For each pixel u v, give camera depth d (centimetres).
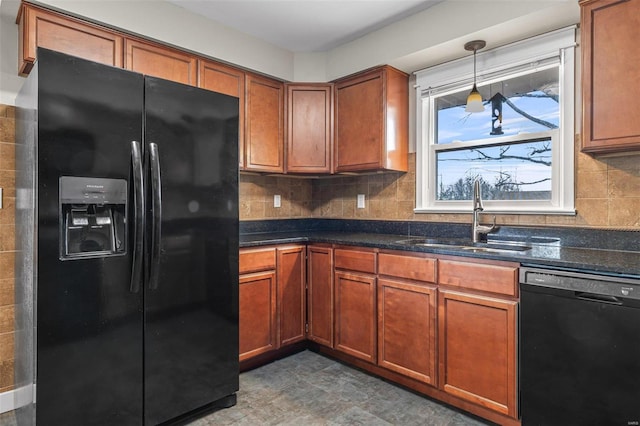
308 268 281
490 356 186
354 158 294
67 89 152
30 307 158
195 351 194
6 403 207
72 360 154
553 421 165
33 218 151
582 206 215
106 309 163
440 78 277
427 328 212
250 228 318
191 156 191
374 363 239
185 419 195
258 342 252
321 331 272
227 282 208
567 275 160
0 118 206
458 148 273
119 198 165
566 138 221
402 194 300
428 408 206
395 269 227
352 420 195
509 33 226
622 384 146
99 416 162
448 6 236
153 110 177
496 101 254
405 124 293
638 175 197
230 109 209
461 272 197
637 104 169
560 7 196
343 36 287
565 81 221
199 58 257
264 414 200
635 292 142
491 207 255
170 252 183
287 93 310
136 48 226
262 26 271
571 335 159
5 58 207
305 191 363
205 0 237
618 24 175
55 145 149
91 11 205
